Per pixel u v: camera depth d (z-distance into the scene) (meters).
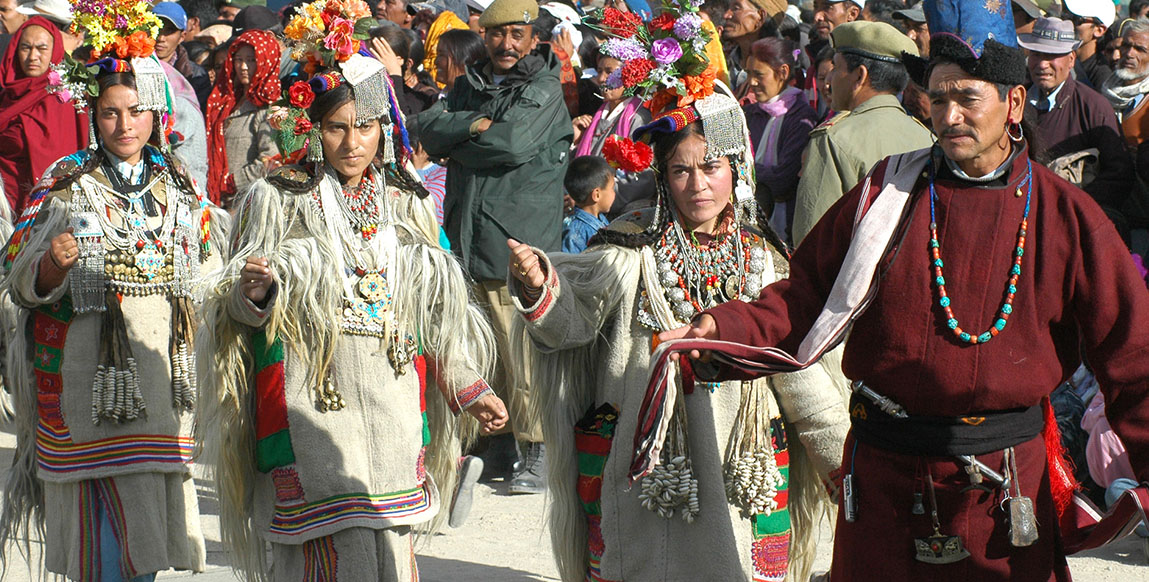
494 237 9.62
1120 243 4.28
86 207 6.36
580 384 5.58
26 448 6.61
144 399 6.41
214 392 5.61
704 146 5.34
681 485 5.26
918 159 4.44
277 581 5.67
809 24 15.56
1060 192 4.30
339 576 5.54
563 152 10.00
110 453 6.36
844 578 4.62
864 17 13.32
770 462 5.39
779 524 5.52
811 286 4.61
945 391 4.28
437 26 14.48
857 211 4.45
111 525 6.36
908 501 4.43
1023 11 11.00
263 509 5.72
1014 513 4.29
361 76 5.68
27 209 6.38
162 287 6.52
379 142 5.98
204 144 11.08
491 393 6.00
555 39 12.19
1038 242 4.27
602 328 5.49
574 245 10.09
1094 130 9.92
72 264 6.05
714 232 5.54
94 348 6.37
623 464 5.36
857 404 4.57
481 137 9.51
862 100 8.16
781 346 4.55
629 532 5.37
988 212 4.30
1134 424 4.28
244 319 5.46
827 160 7.85
